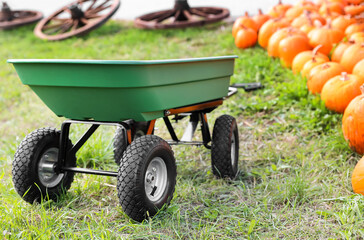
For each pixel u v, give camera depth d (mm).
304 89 5879
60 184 3580
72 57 9719
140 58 9188
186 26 11438
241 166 4422
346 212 3092
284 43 7031
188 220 3244
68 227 3078
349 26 7379
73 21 12758
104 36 11961
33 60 2992
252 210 3307
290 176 3975
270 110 5922
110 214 3277
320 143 4695
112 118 3244
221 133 3955
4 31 13781
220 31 11031
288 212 3268
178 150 4828
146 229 3070
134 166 2979
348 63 5793
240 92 6691
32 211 3318
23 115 7117
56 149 3604
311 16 8086
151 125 3527
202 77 3521
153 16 12734
